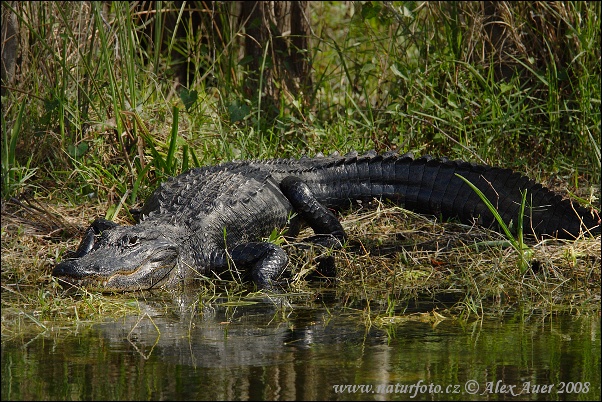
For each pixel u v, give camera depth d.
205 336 9.38
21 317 10.31
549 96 17.23
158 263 12.07
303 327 9.80
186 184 14.10
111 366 8.26
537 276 12.12
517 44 17.69
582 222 13.55
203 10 18.56
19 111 15.22
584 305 11.02
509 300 11.31
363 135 17.27
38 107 16.75
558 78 17.22
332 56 21.58
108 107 16.41
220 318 10.27
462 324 10.02
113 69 16.77
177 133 16.05
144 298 11.53
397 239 13.93
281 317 10.31
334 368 8.23
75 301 11.02
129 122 15.58
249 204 13.71
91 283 11.41
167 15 20.09
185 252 12.61
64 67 15.68
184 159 15.40
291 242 14.07
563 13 17.55
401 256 13.00
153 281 12.03
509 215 14.33
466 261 12.82
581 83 17.03
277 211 14.12
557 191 15.93
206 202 13.42
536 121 17.92
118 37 16.81
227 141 16.69
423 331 9.67
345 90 18.66
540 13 17.75
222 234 13.21
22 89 16.58
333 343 9.11
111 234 12.11
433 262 12.90
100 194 15.09
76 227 13.77
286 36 18.48
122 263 11.64
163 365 8.30
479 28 17.69
